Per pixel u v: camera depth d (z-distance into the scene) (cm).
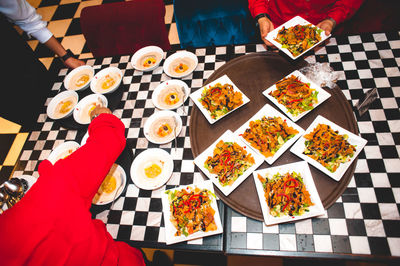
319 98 160
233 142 153
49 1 475
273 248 125
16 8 191
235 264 213
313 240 124
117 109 190
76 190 88
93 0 458
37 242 70
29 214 72
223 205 140
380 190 131
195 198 136
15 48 213
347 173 136
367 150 142
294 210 125
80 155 97
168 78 199
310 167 142
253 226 131
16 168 177
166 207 139
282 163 146
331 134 143
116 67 210
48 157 170
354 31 241
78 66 224
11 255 66
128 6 231
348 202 130
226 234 131
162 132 168
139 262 121
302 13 216
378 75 167
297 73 169
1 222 68
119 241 132
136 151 168
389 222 122
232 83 176
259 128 152
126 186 154
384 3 226
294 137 147
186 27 250
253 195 138
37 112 204
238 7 237
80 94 206
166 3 422
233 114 169
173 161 159
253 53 192
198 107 172
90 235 86
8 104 204
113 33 243
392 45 177
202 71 195
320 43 174
